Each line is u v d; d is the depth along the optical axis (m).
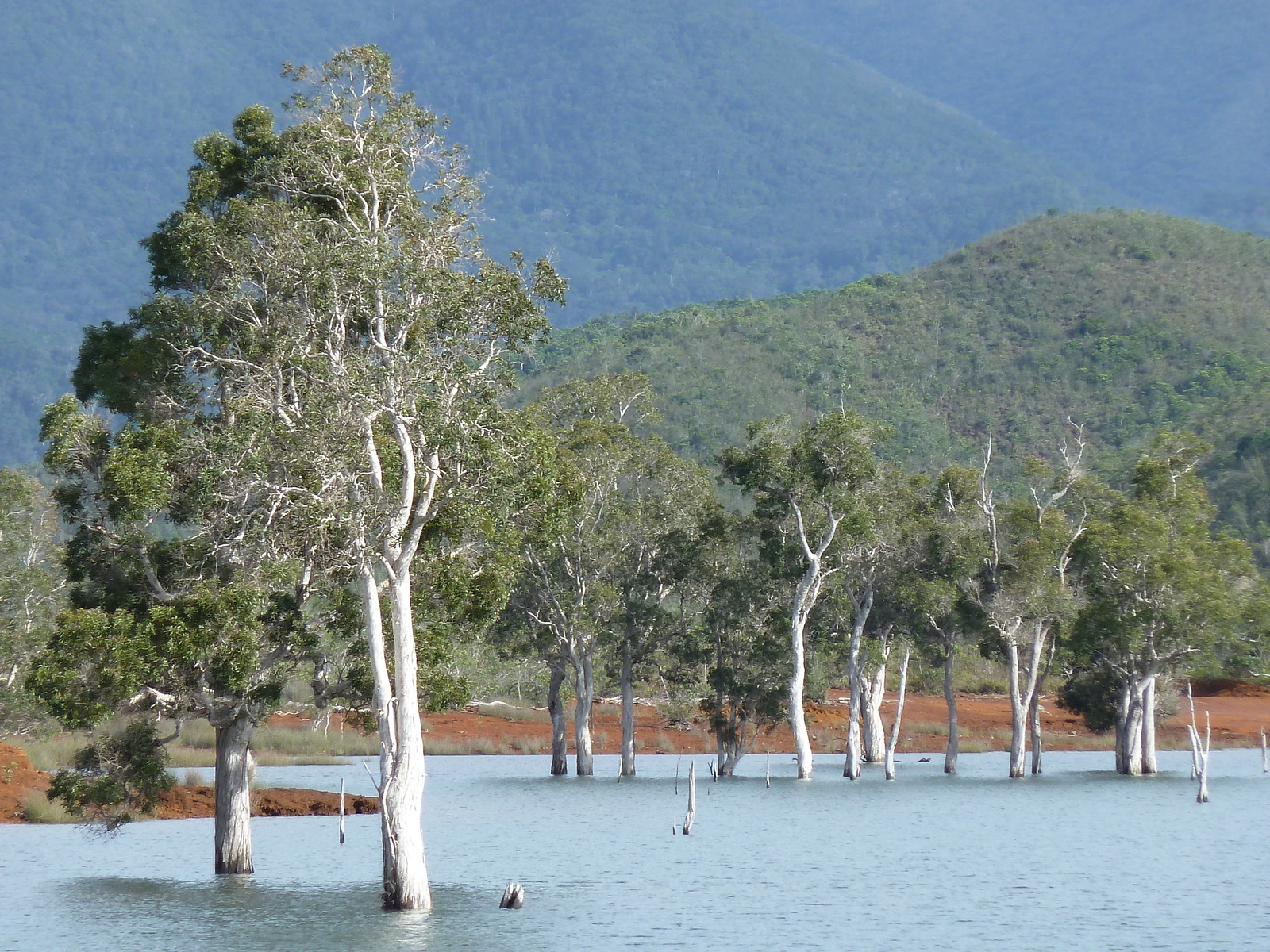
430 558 64.75
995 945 57.22
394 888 62.16
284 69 66.19
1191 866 78.81
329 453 58.03
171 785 67.38
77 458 64.94
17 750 104.56
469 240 64.75
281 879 73.25
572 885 72.06
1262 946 56.94
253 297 66.25
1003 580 132.88
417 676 65.25
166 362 65.56
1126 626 129.50
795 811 107.50
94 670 60.41
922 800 115.19
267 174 66.44
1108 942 57.66
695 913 64.00
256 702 65.25
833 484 129.75
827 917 63.06
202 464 63.56
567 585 131.62
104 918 62.44
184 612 61.31
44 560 110.44
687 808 109.25
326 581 66.06
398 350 59.78
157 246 68.12
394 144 64.62
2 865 78.81
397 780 60.97
